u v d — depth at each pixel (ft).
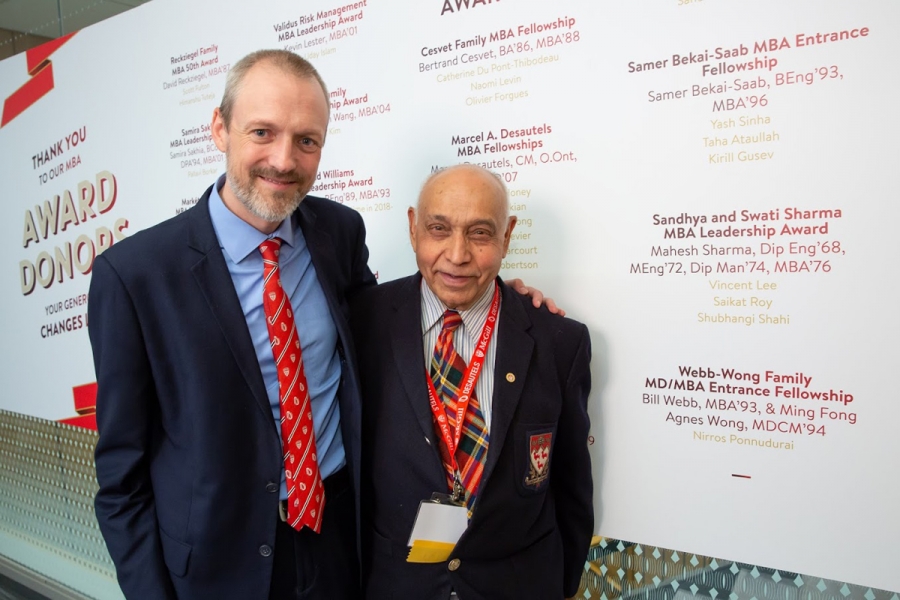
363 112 4.93
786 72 3.41
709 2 3.58
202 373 3.06
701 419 3.75
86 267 6.79
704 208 3.67
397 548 3.35
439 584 3.23
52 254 7.09
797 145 3.41
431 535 3.23
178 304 3.07
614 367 3.99
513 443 3.26
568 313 4.13
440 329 3.49
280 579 3.28
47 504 7.48
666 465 3.86
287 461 3.24
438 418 3.29
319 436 3.49
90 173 6.66
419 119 4.66
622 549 4.15
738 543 3.67
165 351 3.10
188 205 5.93
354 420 3.39
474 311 3.44
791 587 3.59
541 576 3.44
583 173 4.02
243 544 3.17
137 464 3.19
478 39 4.36
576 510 3.79
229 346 3.12
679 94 3.69
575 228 4.07
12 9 7.29
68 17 6.81
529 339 3.43
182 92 5.91
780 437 3.53
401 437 3.33
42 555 7.59
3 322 7.70
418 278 3.64
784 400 3.51
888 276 3.23
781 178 3.45
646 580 4.06
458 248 3.10
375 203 4.92
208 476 3.06
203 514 3.06
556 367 3.51
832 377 3.39
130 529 3.18
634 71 3.82
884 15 3.17
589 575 4.31
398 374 3.42
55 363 7.13
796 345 3.47
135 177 6.30
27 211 7.34
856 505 3.36
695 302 3.72
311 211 3.82
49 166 7.05
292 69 3.03
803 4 3.35
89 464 6.95
